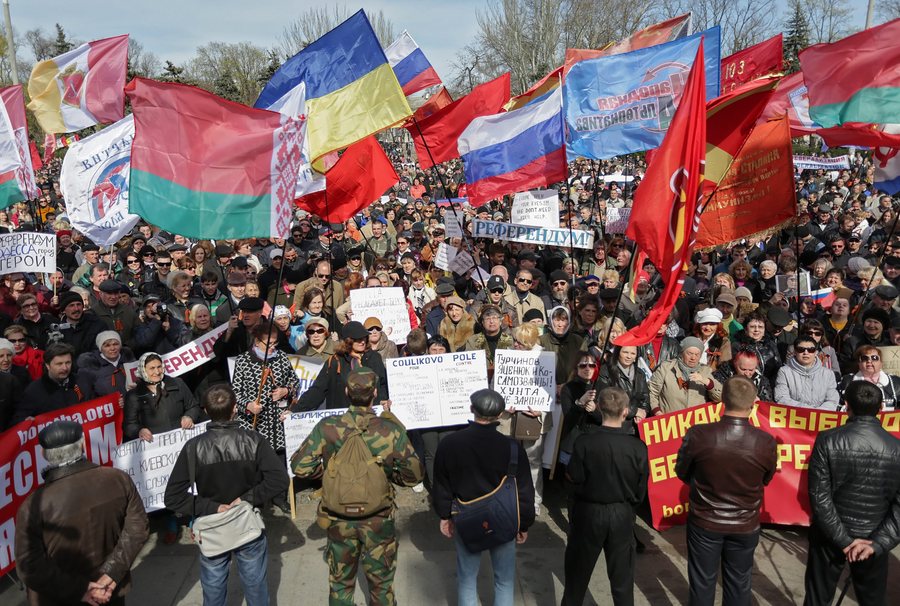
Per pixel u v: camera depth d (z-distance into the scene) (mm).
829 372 6293
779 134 7102
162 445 5773
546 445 6164
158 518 6277
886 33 6676
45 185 24641
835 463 4176
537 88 8109
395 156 49375
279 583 5266
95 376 6148
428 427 6422
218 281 9164
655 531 6086
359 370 4410
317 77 6887
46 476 3770
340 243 13609
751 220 7402
